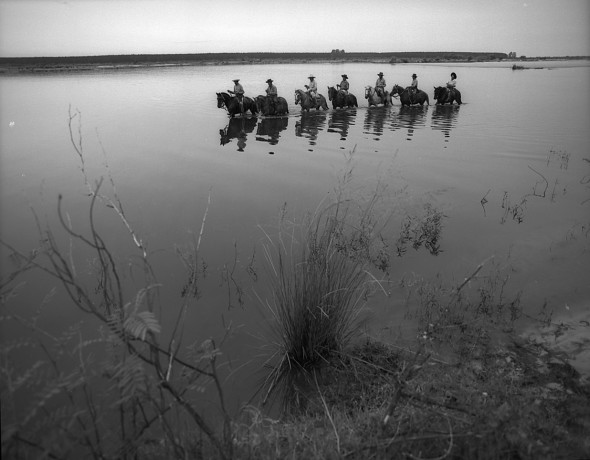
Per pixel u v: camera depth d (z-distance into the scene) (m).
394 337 5.05
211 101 30.84
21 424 2.03
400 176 11.86
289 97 34.47
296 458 3.00
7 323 5.13
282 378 4.47
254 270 6.68
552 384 4.07
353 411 3.79
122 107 27.14
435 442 3.02
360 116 24.66
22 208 9.16
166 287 6.21
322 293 4.71
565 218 8.86
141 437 2.75
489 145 16.20
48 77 63.84
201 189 10.70
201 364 4.38
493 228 8.44
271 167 12.95
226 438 2.83
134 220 8.60
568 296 5.91
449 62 182.12
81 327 5.09
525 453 2.89
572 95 35.66
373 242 7.61
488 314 5.51
